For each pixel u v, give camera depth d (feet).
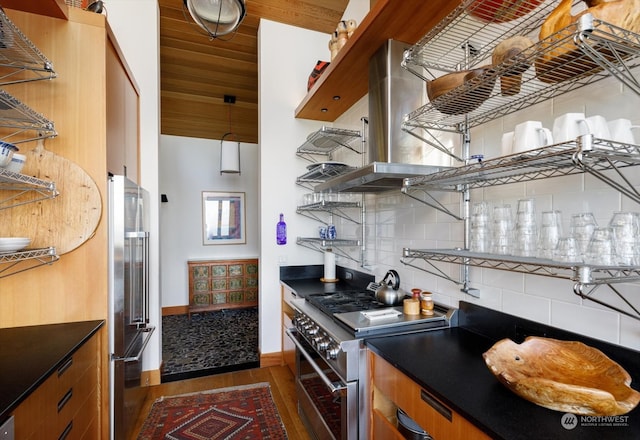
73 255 5.32
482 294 4.90
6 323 5.06
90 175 5.41
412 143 6.02
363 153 8.46
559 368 3.31
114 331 5.46
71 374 4.28
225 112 14.69
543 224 3.58
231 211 17.04
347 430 4.62
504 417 2.74
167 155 15.94
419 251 4.78
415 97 6.09
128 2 8.50
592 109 3.53
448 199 5.60
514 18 4.28
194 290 15.24
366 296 7.19
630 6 2.61
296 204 10.19
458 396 3.12
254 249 17.46
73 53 5.41
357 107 8.87
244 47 10.64
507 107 4.25
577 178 3.64
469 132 5.23
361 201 8.66
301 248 10.25
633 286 3.12
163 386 8.46
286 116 10.09
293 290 8.41
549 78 3.50
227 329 13.32
